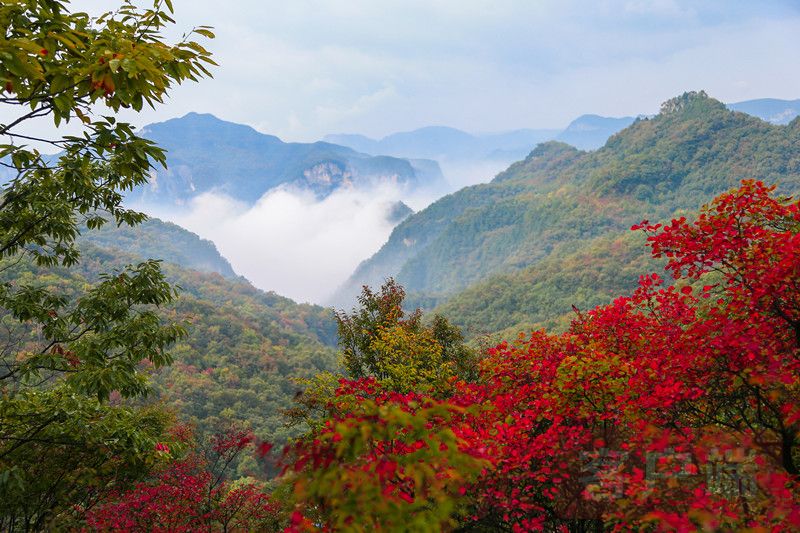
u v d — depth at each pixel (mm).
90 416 6504
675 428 4941
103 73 3398
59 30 3545
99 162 6746
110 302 6582
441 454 2688
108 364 5762
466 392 6770
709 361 5152
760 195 5391
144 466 8430
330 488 2400
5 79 3139
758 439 3811
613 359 5863
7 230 6531
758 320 5137
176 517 8156
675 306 6973
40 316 6539
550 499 5770
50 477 6895
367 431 2441
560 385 5910
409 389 10984
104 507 7938
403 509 2465
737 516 3383
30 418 6156
